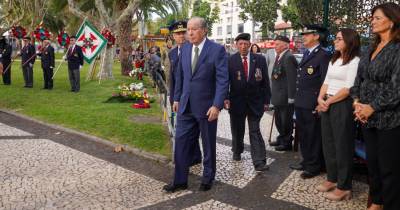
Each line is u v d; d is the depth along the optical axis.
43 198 4.18
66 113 8.62
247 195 4.35
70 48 12.29
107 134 6.90
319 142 4.82
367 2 5.64
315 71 4.71
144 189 4.49
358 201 4.20
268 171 5.18
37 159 5.55
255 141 5.23
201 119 4.33
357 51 4.09
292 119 6.20
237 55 5.23
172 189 4.41
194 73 4.31
